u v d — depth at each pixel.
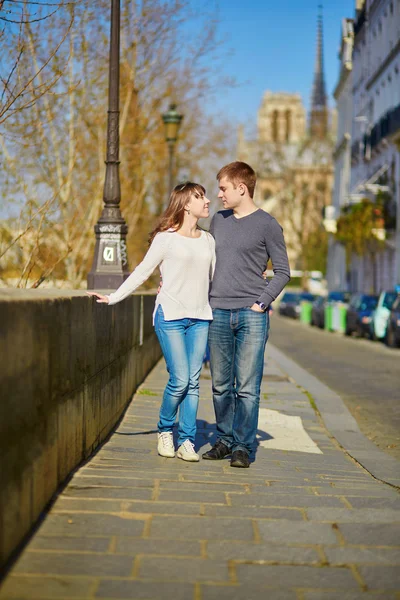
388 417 11.62
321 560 4.31
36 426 4.68
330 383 16.08
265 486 6.02
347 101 68.69
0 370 3.87
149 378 13.12
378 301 31.89
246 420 6.82
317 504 5.51
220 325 6.84
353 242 48.59
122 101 22.64
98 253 12.69
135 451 7.11
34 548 4.24
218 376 6.97
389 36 49.78
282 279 6.70
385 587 3.96
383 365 20.41
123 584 3.84
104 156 19.09
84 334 6.33
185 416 6.89
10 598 3.56
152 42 22.09
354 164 63.69
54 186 16.50
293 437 9.02
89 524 4.71
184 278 6.64
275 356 21.80
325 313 42.53
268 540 4.62
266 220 6.75
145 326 13.12
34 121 13.02
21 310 4.27
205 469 6.56
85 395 6.45
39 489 4.78
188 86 25.86
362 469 7.38
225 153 35.75
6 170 14.24
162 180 31.83
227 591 3.83
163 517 4.96
